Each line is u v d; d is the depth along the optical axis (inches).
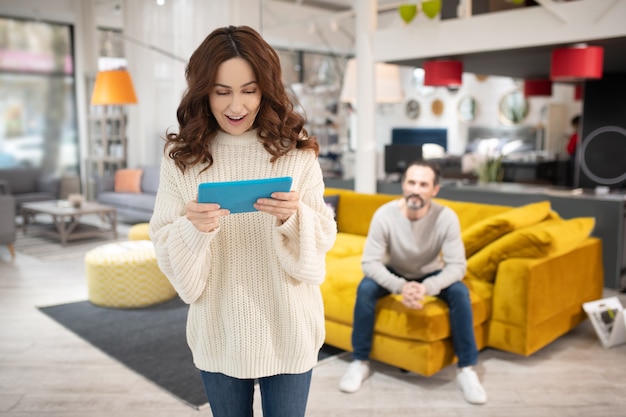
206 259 52.2
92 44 366.0
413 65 224.1
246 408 56.7
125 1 324.5
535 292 116.3
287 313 53.9
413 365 108.7
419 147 230.1
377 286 113.3
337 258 148.9
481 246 126.2
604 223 178.2
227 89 49.8
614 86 227.1
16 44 349.1
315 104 341.1
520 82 407.8
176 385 112.7
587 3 153.3
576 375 116.3
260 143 54.5
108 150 360.2
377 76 225.3
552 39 161.8
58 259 223.3
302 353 54.6
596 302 135.9
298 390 55.4
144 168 310.0
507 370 118.7
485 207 147.9
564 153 376.2
